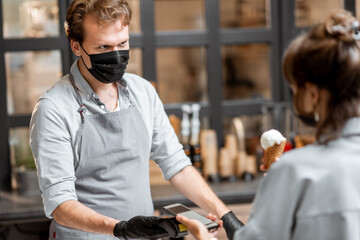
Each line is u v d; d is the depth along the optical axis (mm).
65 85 1917
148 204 2023
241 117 3947
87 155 1897
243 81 3967
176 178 2018
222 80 3924
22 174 3432
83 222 1719
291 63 1195
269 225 1165
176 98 3908
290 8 3887
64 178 1803
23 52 3648
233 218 1795
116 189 1935
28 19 3641
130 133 1950
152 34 3771
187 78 3908
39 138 1829
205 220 1547
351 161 1144
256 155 3896
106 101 1953
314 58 1149
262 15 3932
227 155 3703
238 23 3916
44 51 3654
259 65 3973
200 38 3842
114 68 1835
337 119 1156
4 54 3584
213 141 3717
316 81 1166
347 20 1153
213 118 3896
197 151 3654
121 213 1942
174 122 3664
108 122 1915
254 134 3945
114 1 1788
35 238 3279
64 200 1771
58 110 1855
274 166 1193
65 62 3645
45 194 1799
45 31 3654
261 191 1207
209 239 1452
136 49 3789
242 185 3541
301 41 1190
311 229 1126
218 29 3850
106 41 1793
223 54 3936
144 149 1988
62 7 3607
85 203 1924
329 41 1142
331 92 1157
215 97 3887
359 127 1172
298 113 1247
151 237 1596
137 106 2000
